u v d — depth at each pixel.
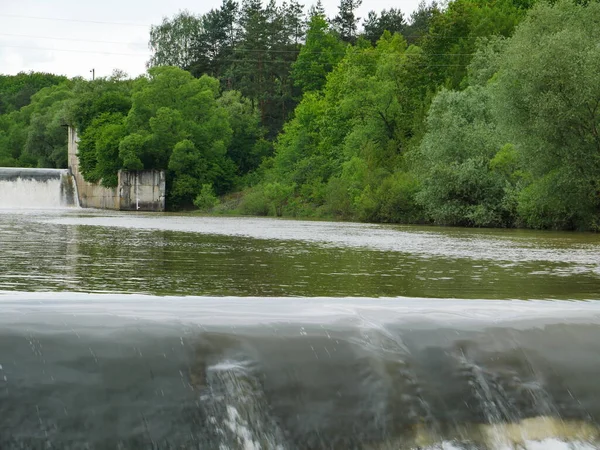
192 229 35.81
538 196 43.19
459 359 7.32
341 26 134.12
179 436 6.12
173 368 6.43
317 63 107.56
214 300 9.45
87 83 107.75
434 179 52.09
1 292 10.28
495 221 50.19
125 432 6.03
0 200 98.44
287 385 6.64
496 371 7.33
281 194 81.56
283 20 126.50
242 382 6.55
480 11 82.69
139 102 97.06
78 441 5.89
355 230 39.22
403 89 75.62
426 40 78.19
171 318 7.09
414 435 6.71
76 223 40.62
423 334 7.57
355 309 8.49
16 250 19.30
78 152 101.56
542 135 40.91
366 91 74.69
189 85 98.38
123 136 96.69
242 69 119.81
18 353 6.22
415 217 58.03
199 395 6.35
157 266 15.72
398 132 72.81
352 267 16.61
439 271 16.05
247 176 100.69
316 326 7.30
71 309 7.41
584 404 7.29
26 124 157.12
